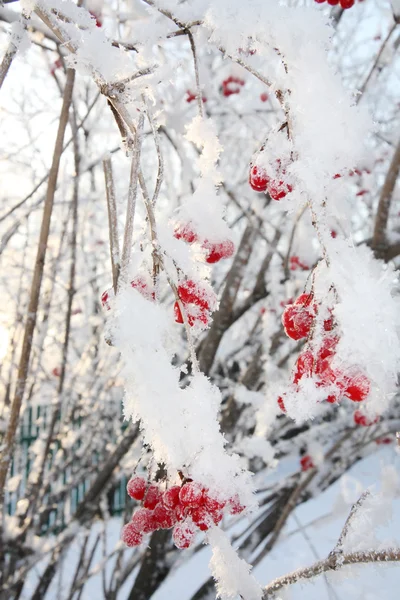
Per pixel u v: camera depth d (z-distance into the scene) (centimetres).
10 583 270
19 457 349
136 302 93
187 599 396
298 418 99
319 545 459
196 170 317
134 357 92
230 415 298
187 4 133
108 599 282
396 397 310
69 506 390
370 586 369
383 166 341
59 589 293
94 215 389
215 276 395
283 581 130
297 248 293
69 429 331
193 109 316
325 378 98
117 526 453
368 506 131
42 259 173
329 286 95
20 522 284
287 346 335
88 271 381
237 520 294
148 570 277
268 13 105
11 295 335
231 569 110
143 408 91
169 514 116
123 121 117
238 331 409
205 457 92
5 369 323
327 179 93
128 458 334
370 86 331
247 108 329
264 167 104
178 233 122
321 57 99
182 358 341
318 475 296
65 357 276
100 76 117
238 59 109
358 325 85
